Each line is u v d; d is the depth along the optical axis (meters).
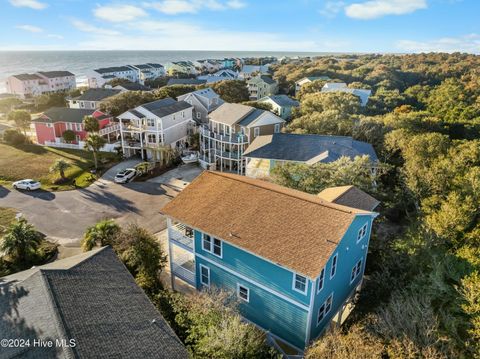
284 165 28.28
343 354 12.68
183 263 23.11
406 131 39.97
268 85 97.50
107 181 40.97
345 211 17.02
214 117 48.09
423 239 19.95
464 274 16.31
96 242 22.41
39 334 11.94
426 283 16.86
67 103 90.62
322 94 60.69
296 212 17.81
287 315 17.03
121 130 49.16
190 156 47.53
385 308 15.87
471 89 76.00
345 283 19.94
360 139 43.38
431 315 14.28
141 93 68.44
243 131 44.91
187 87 79.69
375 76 102.56
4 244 23.44
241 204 19.38
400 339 13.34
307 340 16.62
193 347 14.68
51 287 13.80
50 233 28.97
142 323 13.96
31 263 24.03
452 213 20.52
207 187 21.47
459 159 29.05
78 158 48.72
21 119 58.41
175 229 23.23
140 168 42.72
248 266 17.81
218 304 16.48
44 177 41.47
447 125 55.09
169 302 17.75
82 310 13.30
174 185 39.94
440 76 100.31
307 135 37.12
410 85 102.62
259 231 17.50
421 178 28.05
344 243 17.97
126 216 32.22
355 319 18.20
